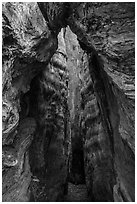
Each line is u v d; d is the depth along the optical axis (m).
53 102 8.62
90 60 7.11
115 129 6.01
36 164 7.07
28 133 5.89
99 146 8.27
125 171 5.27
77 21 5.46
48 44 6.06
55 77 9.05
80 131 12.68
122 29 4.17
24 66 5.25
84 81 10.67
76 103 13.47
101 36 4.65
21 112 6.12
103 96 6.80
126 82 4.36
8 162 4.42
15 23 4.38
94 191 8.72
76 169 12.74
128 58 4.24
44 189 7.38
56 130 8.66
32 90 7.09
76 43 14.60
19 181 5.01
